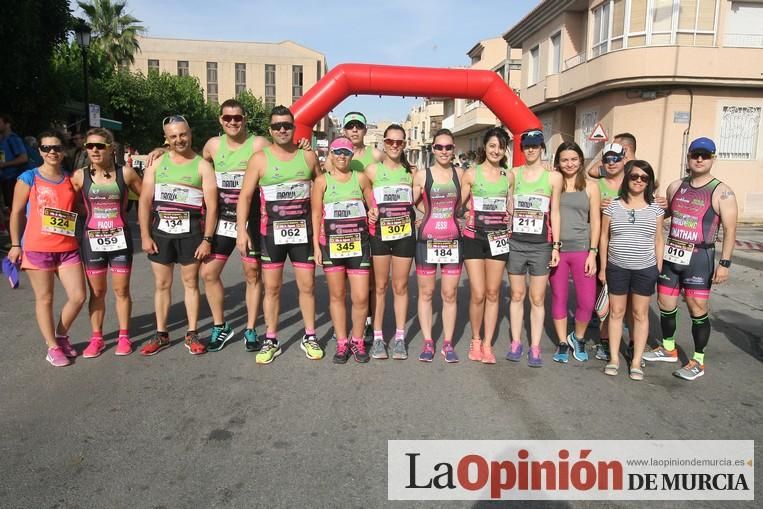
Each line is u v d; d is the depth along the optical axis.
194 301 5.05
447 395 4.23
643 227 4.49
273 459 3.28
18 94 13.19
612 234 4.62
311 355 4.95
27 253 4.52
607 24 16.69
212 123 43.12
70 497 2.89
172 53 62.00
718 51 15.15
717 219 4.60
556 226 4.73
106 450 3.35
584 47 18.81
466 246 4.80
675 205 4.75
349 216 4.66
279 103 65.12
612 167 5.13
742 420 3.90
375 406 4.02
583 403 4.14
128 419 3.75
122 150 23.03
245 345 5.28
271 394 4.19
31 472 3.11
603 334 5.25
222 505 2.84
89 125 14.72
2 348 5.07
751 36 15.73
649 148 16.05
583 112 18.56
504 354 5.24
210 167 4.86
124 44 36.97
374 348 5.04
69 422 3.70
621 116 16.42
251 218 5.02
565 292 4.98
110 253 4.84
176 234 4.82
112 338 5.42
